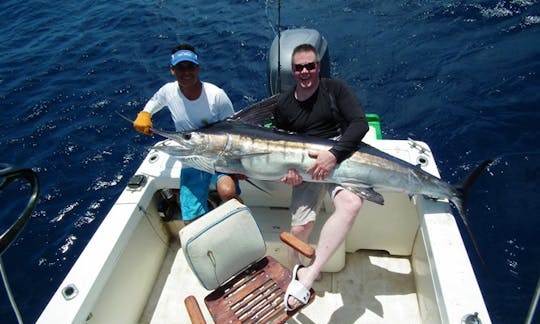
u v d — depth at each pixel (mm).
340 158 2520
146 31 8227
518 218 4242
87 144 5617
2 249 1134
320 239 2426
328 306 2781
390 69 6727
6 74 7199
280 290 2307
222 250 2227
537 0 7578
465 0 7977
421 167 2785
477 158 4973
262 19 8336
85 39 8125
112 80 6855
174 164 3098
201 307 2818
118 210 2740
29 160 5430
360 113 2541
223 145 2713
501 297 3607
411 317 2680
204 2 9242
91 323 2240
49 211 4754
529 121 5328
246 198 3199
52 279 4078
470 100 5836
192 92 2832
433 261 2275
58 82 6891
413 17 7910
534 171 4699
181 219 3158
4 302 3928
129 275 2654
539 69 6129
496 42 6891
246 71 6824
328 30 7918
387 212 2844
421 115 5734
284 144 2633
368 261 3064
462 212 2510
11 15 9547
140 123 2822
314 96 2656
